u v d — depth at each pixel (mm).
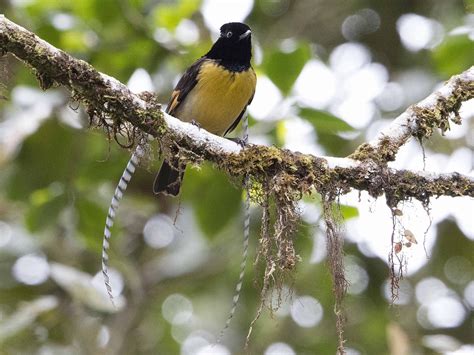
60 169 11039
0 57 7434
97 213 11070
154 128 7691
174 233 12445
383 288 12539
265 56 10711
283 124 10773
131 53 11781
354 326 12867
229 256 12078
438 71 11883
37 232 10828
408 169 8070
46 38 11656
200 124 10617
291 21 14344
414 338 12031
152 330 13922
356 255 12414
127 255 13477
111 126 7664
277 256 7527
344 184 7973
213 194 10844
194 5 11906
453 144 12039
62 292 12609
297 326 12938
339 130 10891
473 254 12688
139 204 11953
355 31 14602
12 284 12641
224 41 10453
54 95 11070
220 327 12750
